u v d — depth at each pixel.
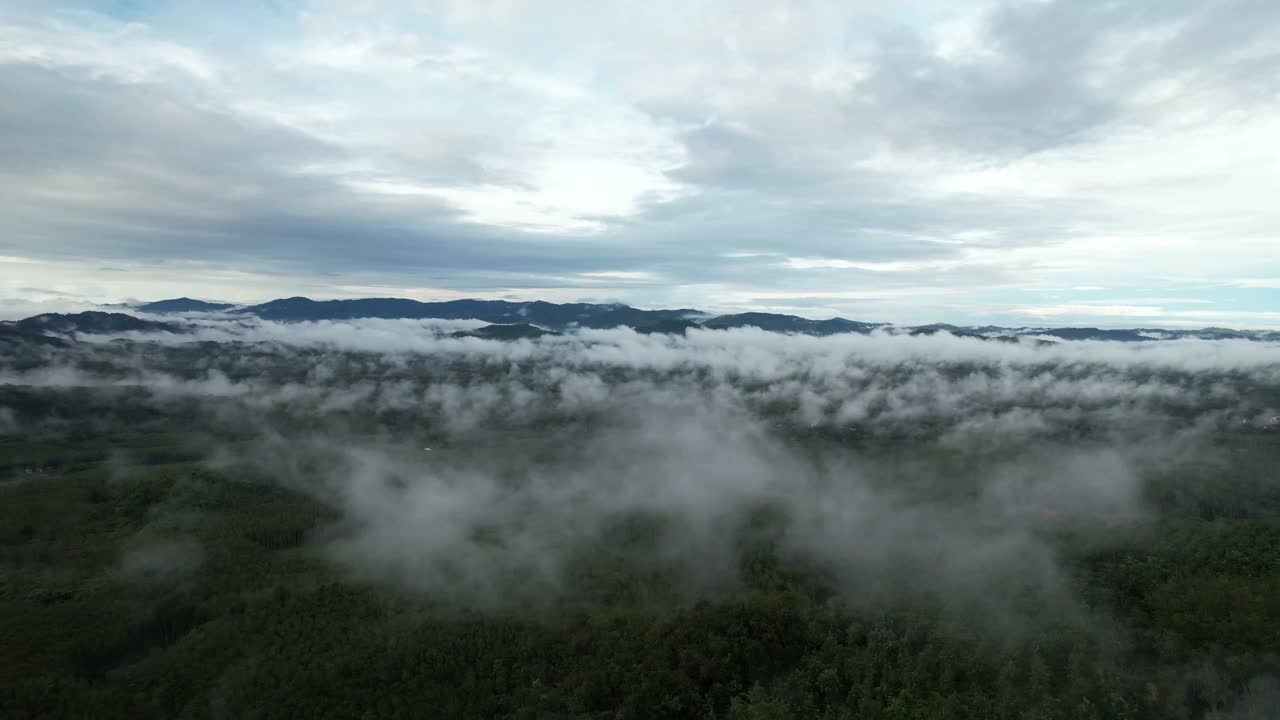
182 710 87.00
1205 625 100.12
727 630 106.88
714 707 95.12
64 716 83.62
